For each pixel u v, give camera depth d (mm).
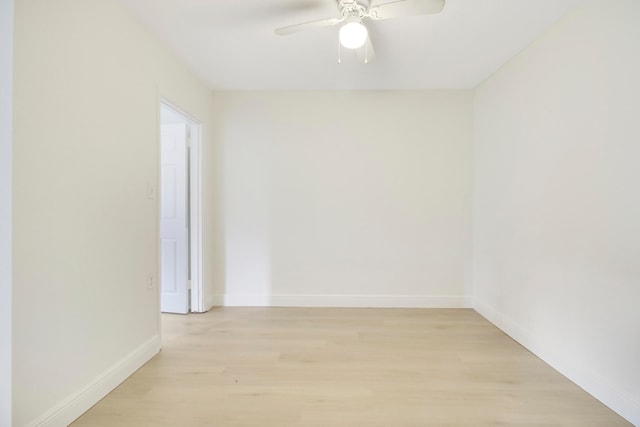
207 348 2541
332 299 3605
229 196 3598
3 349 1352
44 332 1506
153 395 1894
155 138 2438
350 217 3596
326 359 2357
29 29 1418
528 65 2562
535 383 2049
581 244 2021
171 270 3393
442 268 3584
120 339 2039
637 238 1661
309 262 3611
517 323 2703
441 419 1689
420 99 3551
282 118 3590
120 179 2037
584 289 1999
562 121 2188
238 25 2305
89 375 1778
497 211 3043
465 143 3551
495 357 2402
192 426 1625
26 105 1409
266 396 1887
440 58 2799
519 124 2688
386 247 3596
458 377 2111
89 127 1776
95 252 1825
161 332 2736
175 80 2766
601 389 1856
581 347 2018
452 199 3564
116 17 1998
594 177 1924
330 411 1749
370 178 3582
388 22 2240
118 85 2020
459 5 2047
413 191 3568
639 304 1653
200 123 3338
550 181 2307
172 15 2172
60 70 1584
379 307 3586
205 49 2645
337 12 2166
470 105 3541
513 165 2777
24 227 1406
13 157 1354
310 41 2520
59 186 1581
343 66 2965
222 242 3605
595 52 1910
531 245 2525
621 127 1740
